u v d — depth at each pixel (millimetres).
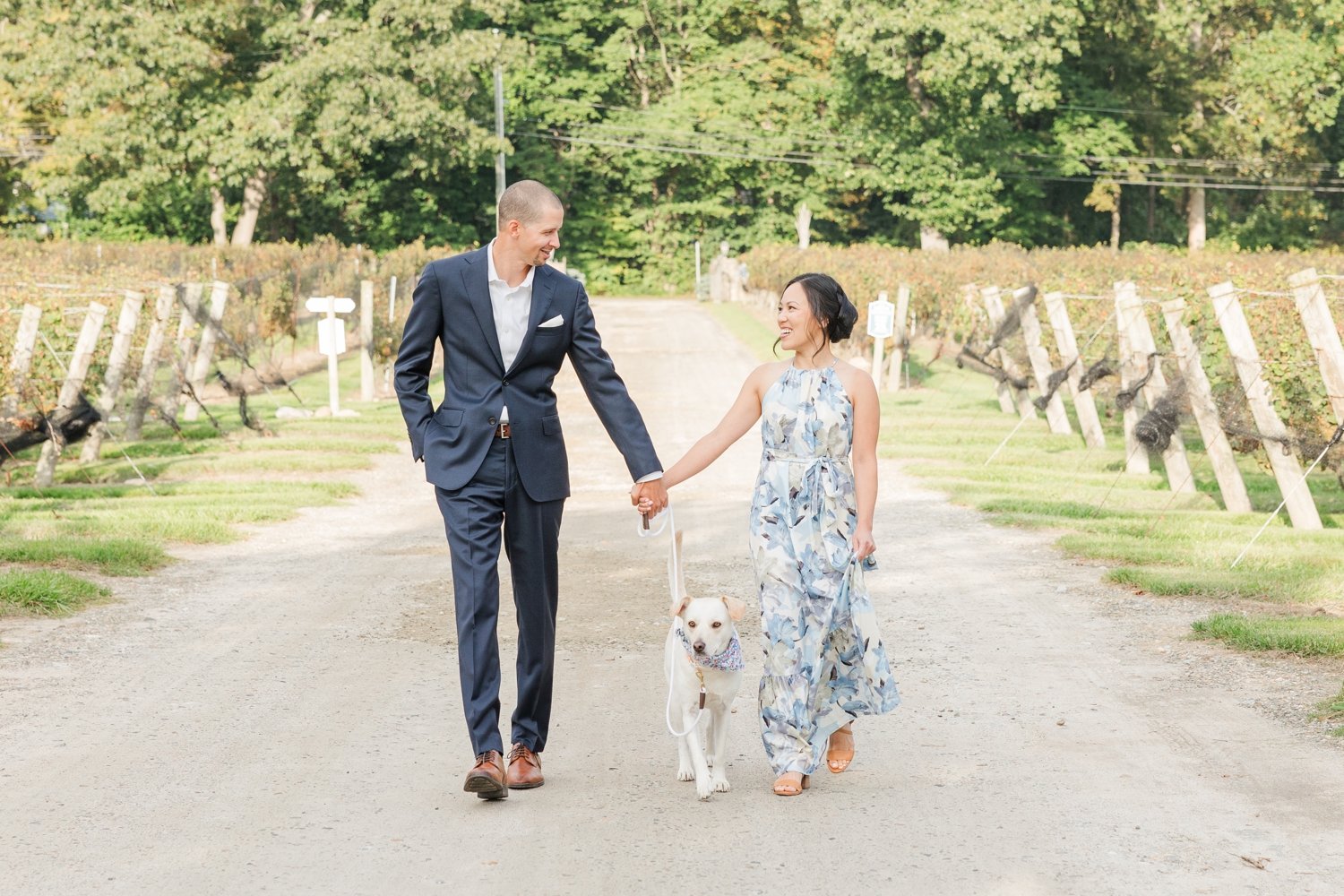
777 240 65875
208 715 5914
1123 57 56750
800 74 66625
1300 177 58875
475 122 50125
